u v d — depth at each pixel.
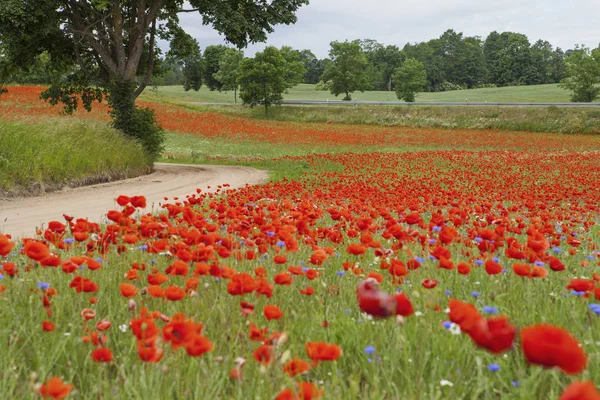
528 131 64.69
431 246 5.73
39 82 96.00
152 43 31.44
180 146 45.28
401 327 3.05
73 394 2.53
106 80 31.42
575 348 1.44
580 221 9.27
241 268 4.61
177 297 2.91
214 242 4.64
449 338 2.94
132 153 25.91
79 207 13.84
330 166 28.30
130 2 30.70
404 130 64.06
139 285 4.22
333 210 6.07
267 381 2.41
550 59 179.62
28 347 3.11
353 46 113.00
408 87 108.06
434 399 2.37
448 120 70.31
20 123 21.02
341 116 76.12
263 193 12.52
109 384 2.61
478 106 73.00
